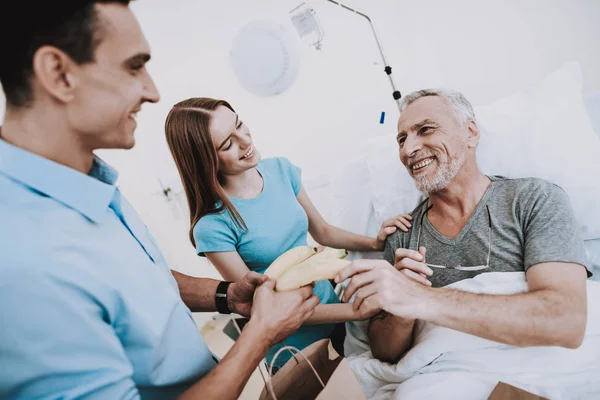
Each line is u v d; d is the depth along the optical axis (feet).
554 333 1.99
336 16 4.53
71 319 1.14
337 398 1.93
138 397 1.33
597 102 3.50
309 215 3.87
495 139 3.42
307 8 3.98
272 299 1.98
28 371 1.09
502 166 3.41
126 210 1.88
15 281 1.04
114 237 1.55
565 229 2.41
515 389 1.81
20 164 1.24
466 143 2.91
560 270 2.24
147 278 1.60
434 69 4.51
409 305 2.22
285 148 5.48
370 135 5.05
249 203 3.13
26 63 1.15
